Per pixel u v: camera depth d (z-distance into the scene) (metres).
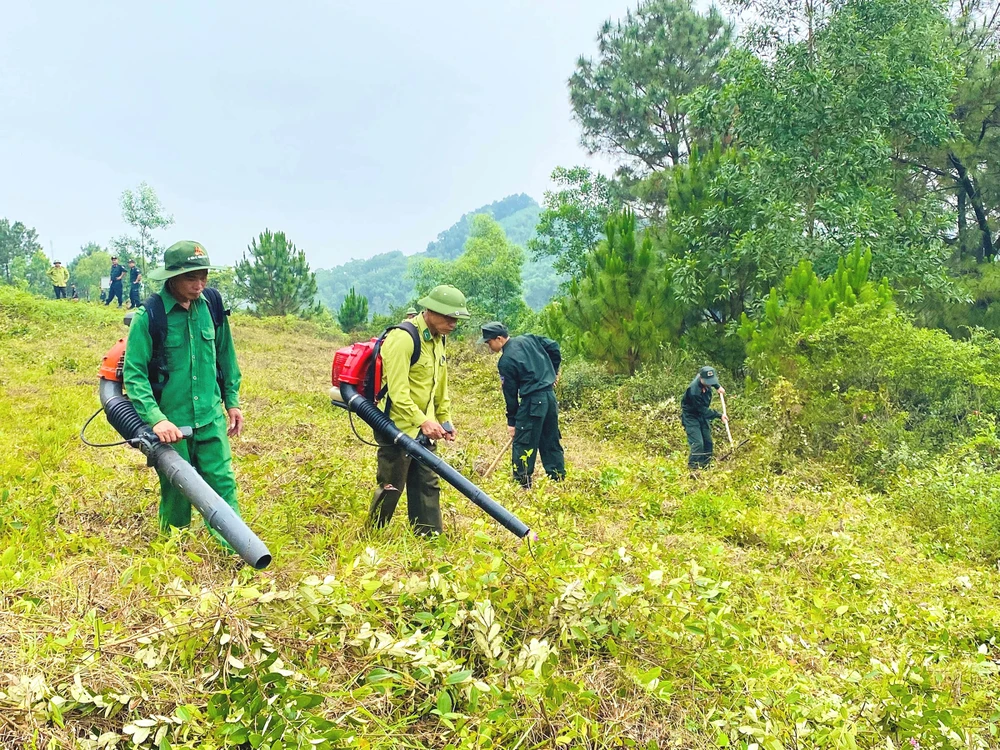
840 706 3.21
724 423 10.12
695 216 15.59
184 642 2.81
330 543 4.48
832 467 9.53
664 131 29.70
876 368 10.53
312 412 9.67
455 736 2.75
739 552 5.66
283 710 2.57
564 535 4.95
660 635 3.44
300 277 33.44
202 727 2.53
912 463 9.21
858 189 16.20
